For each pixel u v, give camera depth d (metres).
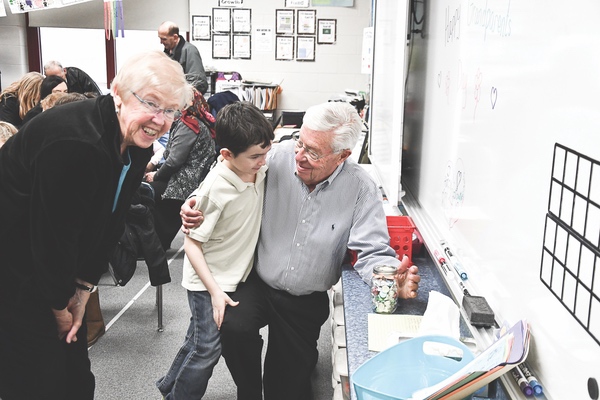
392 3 2.57
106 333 3.09
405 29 2.08
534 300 1.05
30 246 1.58
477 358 1.04
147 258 2.74
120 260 2.62
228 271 1.91
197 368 1.99
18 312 1.63
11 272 1.60
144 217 2.69
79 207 1.47
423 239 1.89
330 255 1.88
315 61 6.98
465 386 0.96
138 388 2.57
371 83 3.44
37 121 1.46
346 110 1.71
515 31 1.17
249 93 6.62
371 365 1.16
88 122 1.44
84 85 5.29
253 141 1.69
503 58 1.24
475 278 1.41
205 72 6.51
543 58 1.03
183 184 3.75
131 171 1.66
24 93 4.43
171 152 3.73
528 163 1.09
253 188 1.85
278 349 1.99
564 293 0.93
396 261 1.71
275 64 7.02
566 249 0.93
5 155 1.51
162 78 1.40
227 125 1.70
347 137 1.70
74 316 1.83
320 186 1.84
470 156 1.48
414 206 2.25
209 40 7.00
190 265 1.95
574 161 0.90
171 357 2.86
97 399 2.48
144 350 2.92
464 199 1.54
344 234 1.86
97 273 1.82
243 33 6.96
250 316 1.86
